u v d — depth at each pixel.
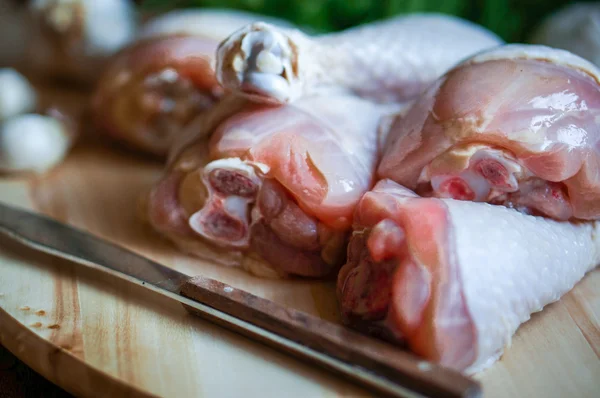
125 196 0.35
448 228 0.24
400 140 0.28
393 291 0.24
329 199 0.27
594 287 0.28
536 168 0.26
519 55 0.27
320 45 0.31
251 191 0.28
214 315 0.25
